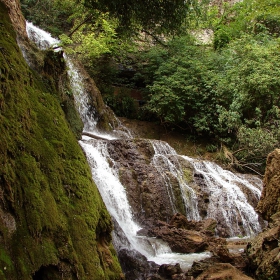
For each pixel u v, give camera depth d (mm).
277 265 5137
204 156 15609
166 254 7504
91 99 14336
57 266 3809
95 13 9609
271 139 13734
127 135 15406
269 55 15523
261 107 15070
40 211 3904
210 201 11219
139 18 9469
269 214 6844
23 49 7242
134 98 18094
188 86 16234
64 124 5590
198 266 5867
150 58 18484
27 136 4410
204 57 18547
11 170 3785
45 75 7277
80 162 5289
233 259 6250
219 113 16141
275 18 21562
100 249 4812
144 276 5957
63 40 12578
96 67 17141
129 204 9836
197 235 8172
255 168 15016
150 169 10930
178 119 16438
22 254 3457
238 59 16609
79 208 4633
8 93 4395
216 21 24156
